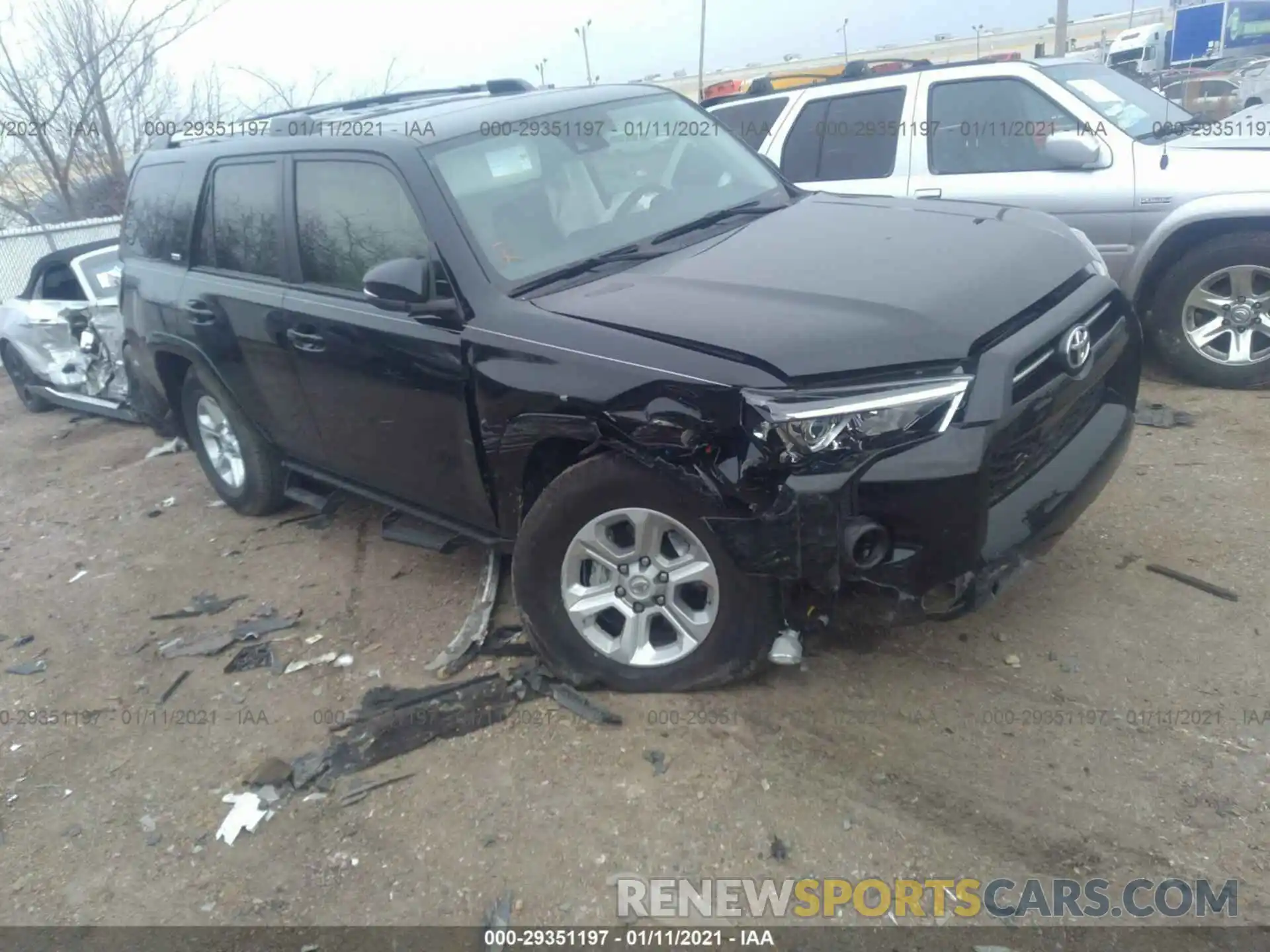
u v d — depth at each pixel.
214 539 5.73
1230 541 4.23
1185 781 3.04
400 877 3.06
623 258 3.98
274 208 4.73
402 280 3.71
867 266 3.54
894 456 2.97
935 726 3.38
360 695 3.98
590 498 3.46
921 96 6.66
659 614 3.56
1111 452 3.63
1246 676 3.44
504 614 4.34
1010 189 6.24
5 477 7.61
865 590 3.14
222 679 4.27
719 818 3.11
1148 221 5.80
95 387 8.23
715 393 3.07
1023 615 3.90
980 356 3.09
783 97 7.41
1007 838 2.92
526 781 3.36
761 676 3.68
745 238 4.02
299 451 5.15
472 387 3.73
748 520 3.08
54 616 5.11
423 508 4.50
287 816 3.38
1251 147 5.65
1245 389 5.80
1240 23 26.83
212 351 5.20
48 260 8.84
